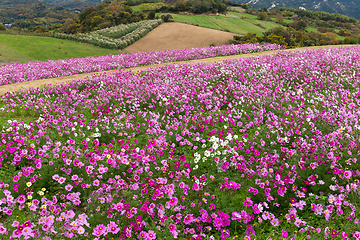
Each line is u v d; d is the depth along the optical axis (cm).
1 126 756
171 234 384
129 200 441
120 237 372
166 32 6262
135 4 13225
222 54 2370
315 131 626
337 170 457
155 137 680
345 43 3444
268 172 482
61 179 477
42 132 665
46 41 4869
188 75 1311
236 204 439
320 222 406
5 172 536
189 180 504
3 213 429
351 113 707
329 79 1094
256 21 9781
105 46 5050
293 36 6141
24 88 1352
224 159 542
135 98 959
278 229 400
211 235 381
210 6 9900
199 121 778
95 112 847
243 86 1005
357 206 414
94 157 533
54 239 364
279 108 810
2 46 4012
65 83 1372
